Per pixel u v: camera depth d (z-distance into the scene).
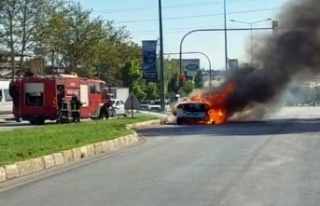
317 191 12.47
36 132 27.88
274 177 14.61
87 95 49.19
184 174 15.45
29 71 53.00
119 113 61.94
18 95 45.84
